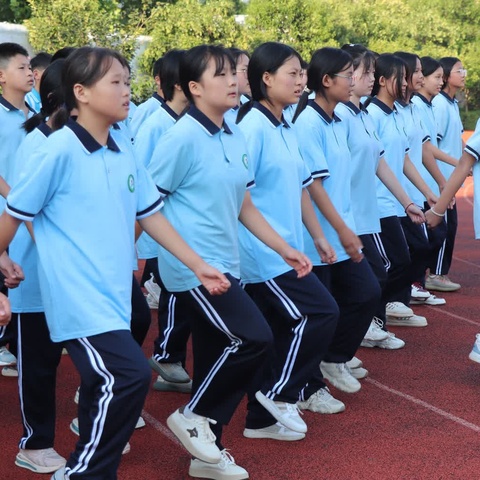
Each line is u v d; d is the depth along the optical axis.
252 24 21.39
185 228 3.87
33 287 3.95
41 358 4.00
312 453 4.37
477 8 37.41
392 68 6.30
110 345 3.30
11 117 5.51
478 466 4.24
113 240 3.38
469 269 9.46
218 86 3.80
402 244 6.20
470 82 34.59
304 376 4.40
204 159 3.82
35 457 4.10
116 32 16.73
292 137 4.46
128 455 4.32
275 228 4.36
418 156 6.98
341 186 4.95
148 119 5.51
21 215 3.30
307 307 4.30
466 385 5.49
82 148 3.33
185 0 18.03
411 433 4.66
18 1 19.84
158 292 7.24
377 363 5.94
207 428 3.90
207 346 3.94
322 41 21.78
